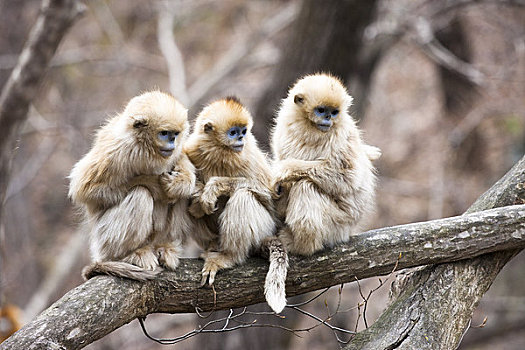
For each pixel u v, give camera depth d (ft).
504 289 134.51
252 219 51.78
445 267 54.49
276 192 53.47
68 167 165.89
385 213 141.08
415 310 52.80
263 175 55.16
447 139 138.82
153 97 51.24
